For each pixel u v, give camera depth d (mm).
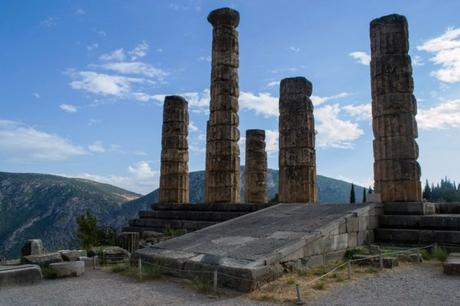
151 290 11352
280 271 11633
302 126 22141
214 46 26531
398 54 18750
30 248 16703
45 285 12570
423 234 15852
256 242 13656
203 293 10742
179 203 27641
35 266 13164
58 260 15523
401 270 12477
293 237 13438
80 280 13359
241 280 10797
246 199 34094
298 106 22297
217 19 26422
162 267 13555
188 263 12688
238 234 15555
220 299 10078
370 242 16453
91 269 15625
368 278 11484
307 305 9164
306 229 14250
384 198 18391
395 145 18344
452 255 13492
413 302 9023
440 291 9875
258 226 16344
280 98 23000
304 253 12945
